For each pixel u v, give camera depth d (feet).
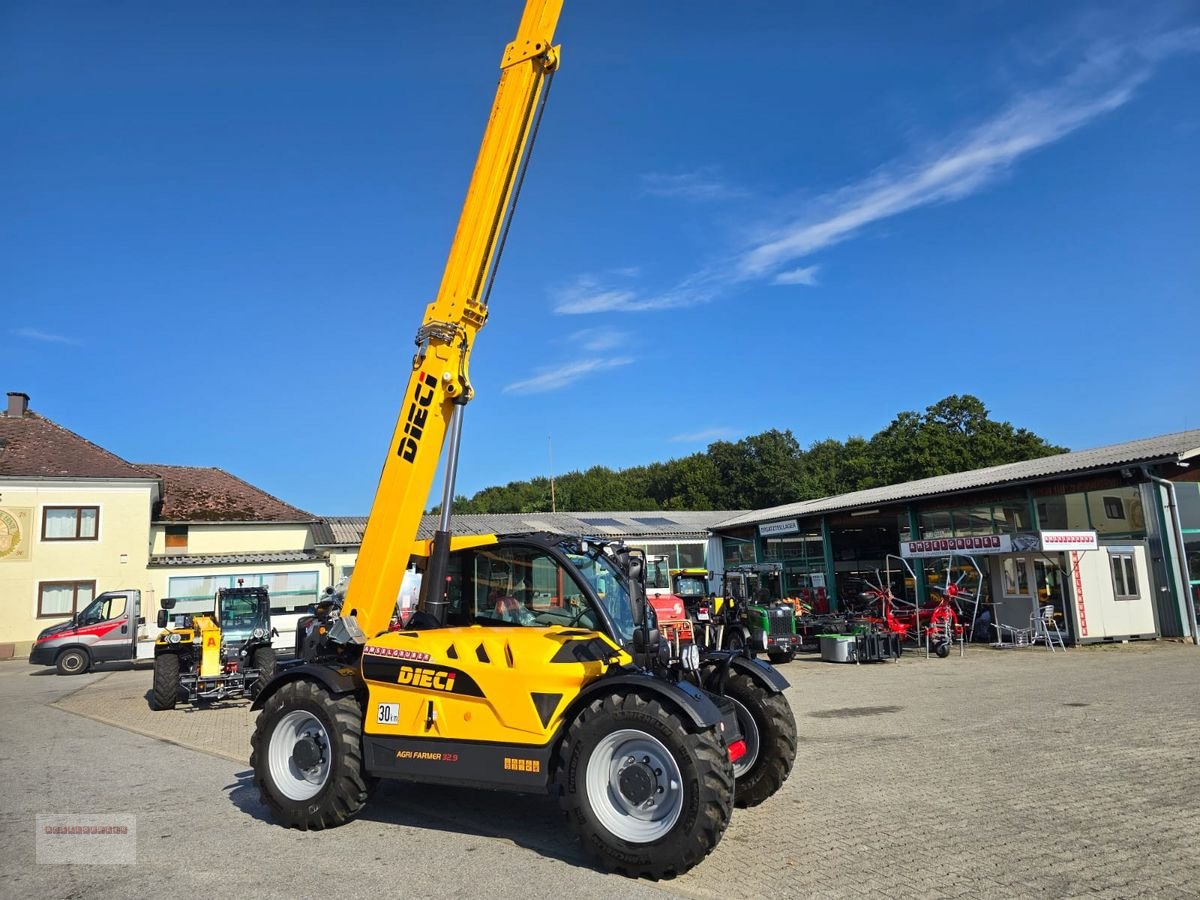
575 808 15.55
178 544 101.14
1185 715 28.91
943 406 170.91
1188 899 13.21
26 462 89.35
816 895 13.80
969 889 13.87
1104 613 58.13
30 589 85.56
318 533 107.04
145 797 22.03
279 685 19.79
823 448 209.67
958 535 73.41
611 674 16.52
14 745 31.14
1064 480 65.00
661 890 14.28
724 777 14.74
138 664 73.92
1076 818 17.53
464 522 112.16
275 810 18.67
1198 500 61.26
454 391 19.69
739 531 106.73
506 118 20.15
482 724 16.96
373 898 14.15
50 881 15.33
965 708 32.58
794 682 44.27
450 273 20.29
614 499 197.57
